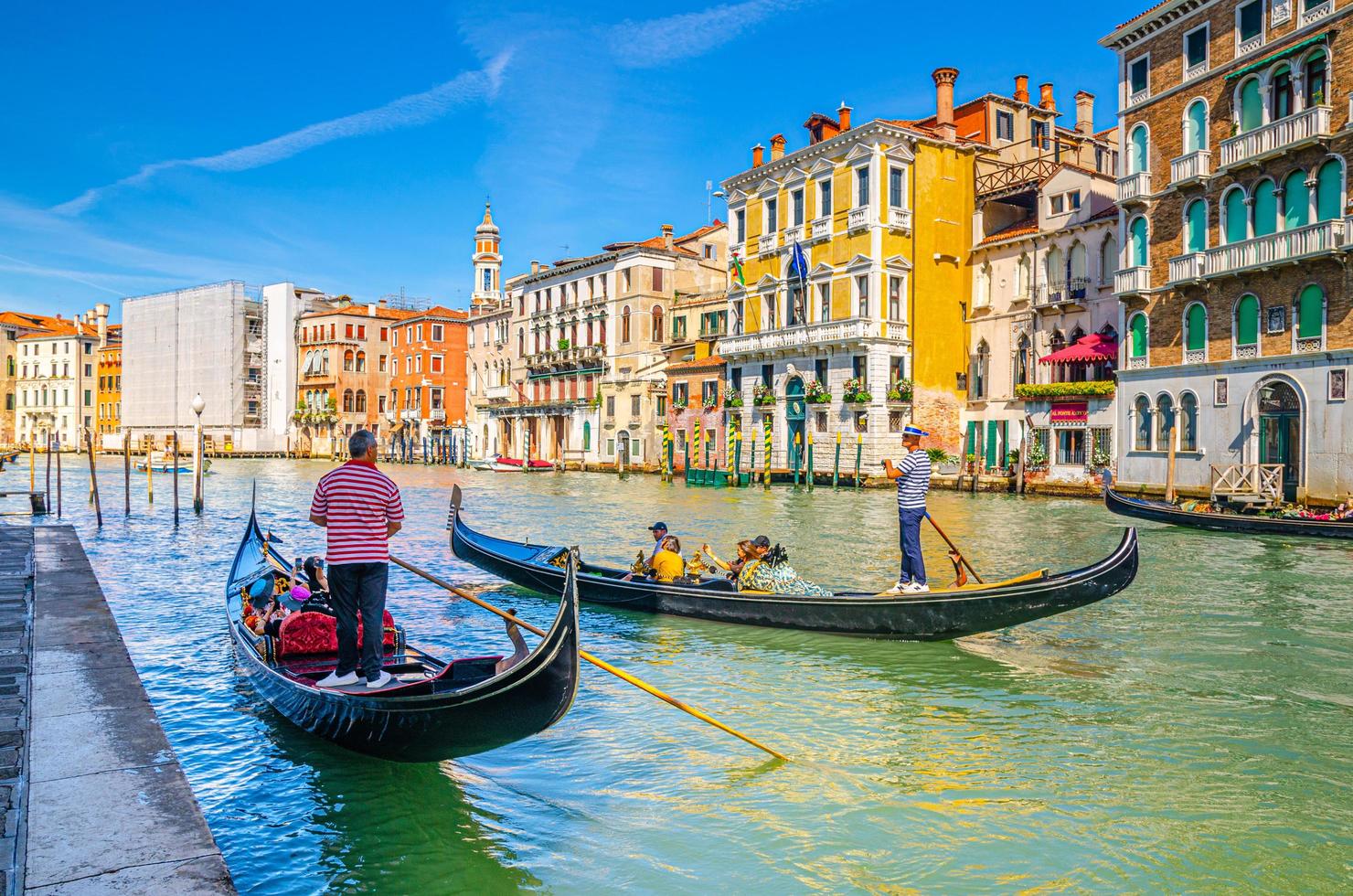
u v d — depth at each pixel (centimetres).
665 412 5088
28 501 3109
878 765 670
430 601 1268
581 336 5769
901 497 1013
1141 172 2734
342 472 627
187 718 755
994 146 3984
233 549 1847
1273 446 2381
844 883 508
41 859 403
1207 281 2508
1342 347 2175
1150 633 1063
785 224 4172
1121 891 502
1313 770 659
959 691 842
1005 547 1830
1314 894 498
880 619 983
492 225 7612
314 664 743
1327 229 2162
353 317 7731
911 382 3722
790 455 4134
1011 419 3553
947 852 542
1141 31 2736
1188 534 2034
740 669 908
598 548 1866
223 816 581
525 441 6300
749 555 1110
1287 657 955
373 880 509
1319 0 2238
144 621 1131
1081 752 695
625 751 696
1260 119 2397
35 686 661
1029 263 3528
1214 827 573
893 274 3734
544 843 551
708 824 576
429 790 621
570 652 529
